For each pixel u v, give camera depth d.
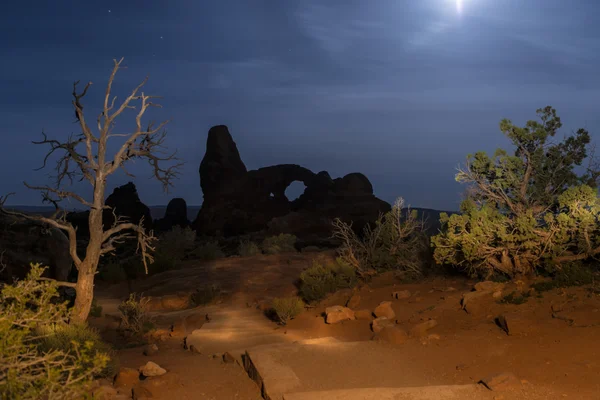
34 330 9.20
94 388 7.54
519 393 6.72
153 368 8.53
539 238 11.78
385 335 9.96
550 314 9.78
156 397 7.66
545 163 13.07
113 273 23.36
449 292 12.73
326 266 16.95
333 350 9.33
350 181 46.56
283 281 19.61
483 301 11.10
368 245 18.19
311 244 34.69
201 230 45.31
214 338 11.96
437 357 8.72
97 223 12.12
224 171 47.00
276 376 7.83
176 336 13.45
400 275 15.70
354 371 8.21
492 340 9.09
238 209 45.53
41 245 14.66
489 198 13.62
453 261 13.49
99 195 12.13
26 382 5.17
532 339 8.77
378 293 14.07
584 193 11.61
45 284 6.75
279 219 40.53
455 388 6.97
